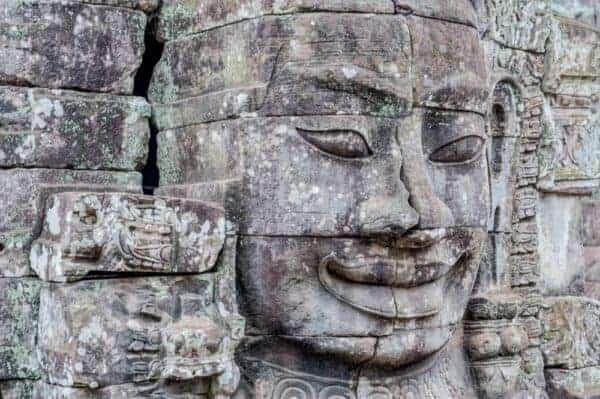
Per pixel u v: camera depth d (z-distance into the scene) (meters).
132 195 7.27
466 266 8.33
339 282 7.77
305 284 7.74
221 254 7.66
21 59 7.78
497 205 9.55
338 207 7.68
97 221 7.16
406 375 8.34
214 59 8.13
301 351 7.92
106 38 8.07
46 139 7.80
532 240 9.83
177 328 7.21
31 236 7.65
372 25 7.77
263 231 7.75
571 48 10.35
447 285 8.28
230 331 7.45
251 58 7.85
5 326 7.54
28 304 7.55
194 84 8.29
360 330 7.78
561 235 10.44
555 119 10.33
